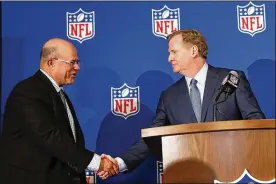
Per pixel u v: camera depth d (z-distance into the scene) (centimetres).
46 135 247
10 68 342
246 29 346
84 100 341
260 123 194
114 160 275
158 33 347
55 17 348
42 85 262
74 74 282
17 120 254
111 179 338
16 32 345
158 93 342
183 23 347
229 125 194
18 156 251
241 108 272
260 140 195
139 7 349
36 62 343
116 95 342
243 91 275
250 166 193
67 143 249
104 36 347
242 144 195
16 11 347
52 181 250
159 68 344
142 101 342
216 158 196
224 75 285
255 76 342
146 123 340
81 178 269
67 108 275
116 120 340
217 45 345
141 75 344
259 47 345
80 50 346
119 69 344
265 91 340
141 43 346
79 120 340
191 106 286
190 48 290
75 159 251
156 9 349
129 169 290
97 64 345
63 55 275
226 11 348
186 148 199
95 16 348
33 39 345
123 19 348
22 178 247
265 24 346
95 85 343
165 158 201
